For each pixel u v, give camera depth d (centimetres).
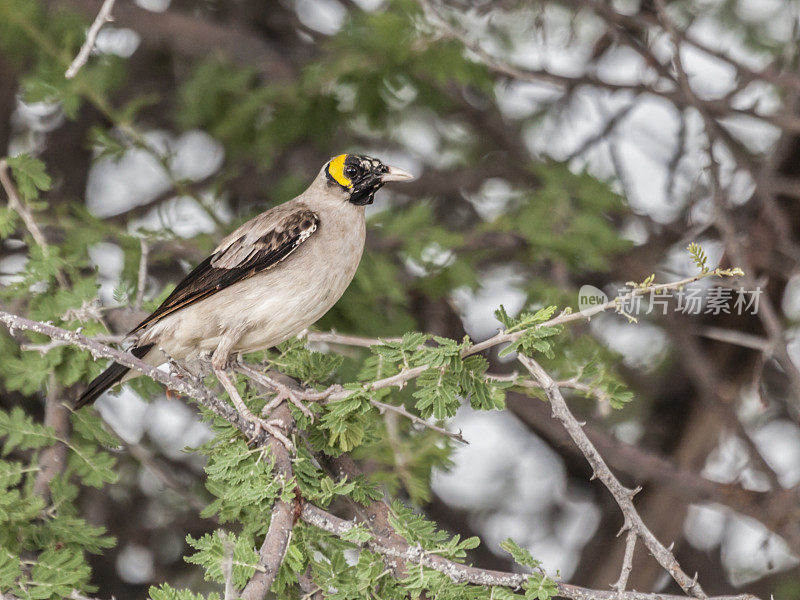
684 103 1312
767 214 1335
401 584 710
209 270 900
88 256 1116
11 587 722
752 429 1545
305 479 729
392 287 1171
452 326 1308
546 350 698
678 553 1574
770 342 1063
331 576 729
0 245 1303
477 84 1268
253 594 646
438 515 1580
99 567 1419
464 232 1338
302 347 923
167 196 1442
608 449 1315
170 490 1371
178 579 1448
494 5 1258
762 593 1539
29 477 870
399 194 1524
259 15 1536
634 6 1439
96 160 1208
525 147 1544
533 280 1274
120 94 1512
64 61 1179
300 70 1342
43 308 944
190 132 1559
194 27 1348
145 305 1003
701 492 1274
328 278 912
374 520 759
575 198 1312
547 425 1334
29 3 1219
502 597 671
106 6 777
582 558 1559
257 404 859
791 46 1399
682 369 1529
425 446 1038
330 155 1495
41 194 1414
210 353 925
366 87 1270
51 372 916
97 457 877
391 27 1199
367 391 727
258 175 1462
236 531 1029
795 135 1382
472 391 736
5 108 1448
